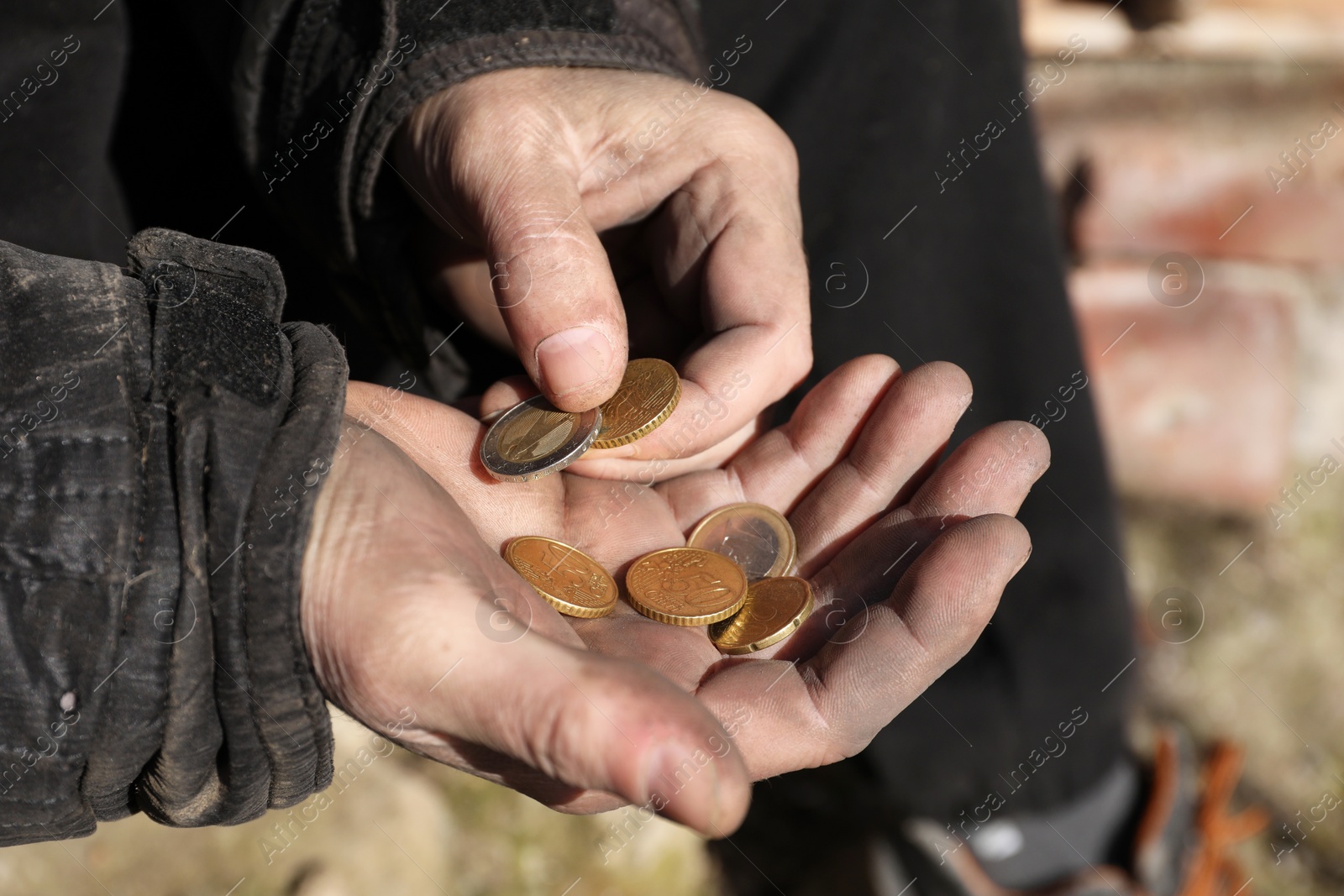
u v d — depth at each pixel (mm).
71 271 555
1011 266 743
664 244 651
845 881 760
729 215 634
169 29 678
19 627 541
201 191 697
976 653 736
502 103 621
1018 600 737
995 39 738
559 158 625
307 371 565
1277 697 814
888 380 622
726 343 625
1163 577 868
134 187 689
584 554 612
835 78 726
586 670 542
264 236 701
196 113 686
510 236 614
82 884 687
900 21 726
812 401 626
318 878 699
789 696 575
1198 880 760
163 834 699
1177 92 944
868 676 574
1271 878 775
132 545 546
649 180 639
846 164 729
